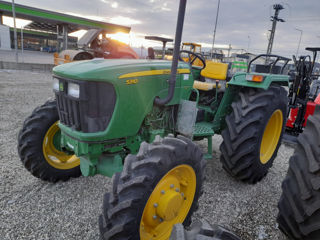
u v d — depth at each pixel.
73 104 1.93
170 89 2.11
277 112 2.96
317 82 6.22
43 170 2.59
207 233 0.82
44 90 8.03
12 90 7.68
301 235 1.76
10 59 19.59
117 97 1.95
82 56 10.30
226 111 3.14
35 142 2.51
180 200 1.77
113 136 2.01
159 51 9.81
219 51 20.14
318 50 4.82
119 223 1.53
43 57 25.56
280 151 4.20
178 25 1.92
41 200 2.40
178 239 0.71
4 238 1.90
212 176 3.08
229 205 2.49
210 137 2.87
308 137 1.84
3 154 3.29
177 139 1.85
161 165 1.65
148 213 1.67
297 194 1.79
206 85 3.26
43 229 2.02
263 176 3.02
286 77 3.15
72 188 2.65
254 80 2.65
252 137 2.55
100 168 2.10
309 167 1.69
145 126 2.30
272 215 2.37
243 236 2.07
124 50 10.41
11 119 4.80
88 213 2.24
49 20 19.05
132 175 1.61
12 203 2.32
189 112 2.44
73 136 1.97
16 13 17.86
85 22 20.02
